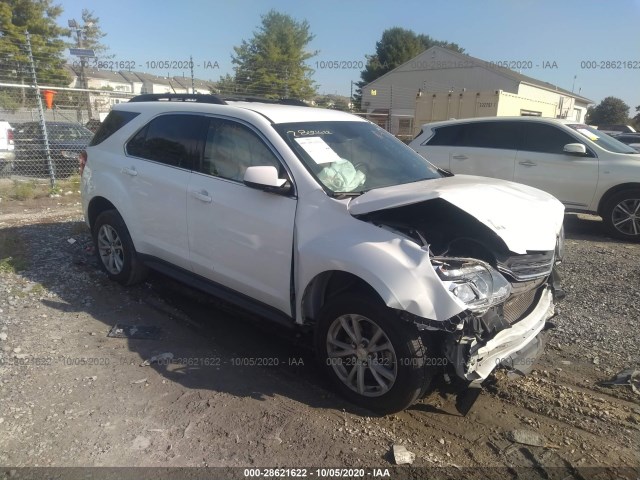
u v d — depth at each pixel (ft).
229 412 10.95
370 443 10.15
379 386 10.82
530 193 12.86
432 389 12.10
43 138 36.50
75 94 50.21
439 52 128.57
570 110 117.50
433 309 9.49
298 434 10.32
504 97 51.47
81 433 10.11
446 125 31.91
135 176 15.90
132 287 17.54
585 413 11.27
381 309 10.30
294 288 11.95
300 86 75.87
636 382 12.38
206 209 13.62
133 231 16.20
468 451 10.05
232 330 14.87
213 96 14.98
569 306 16.93
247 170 11.81
